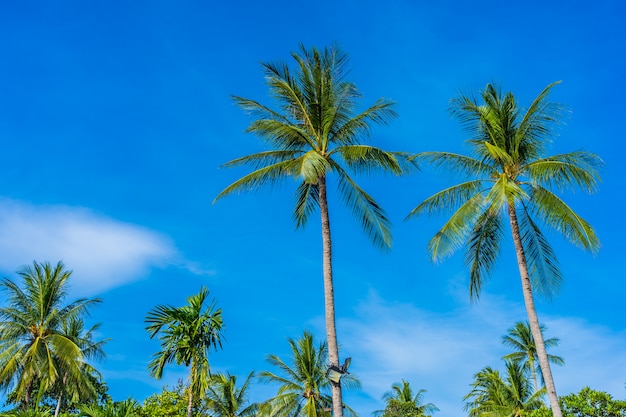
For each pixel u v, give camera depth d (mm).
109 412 20609
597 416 27781
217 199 19141
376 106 19078
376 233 18984
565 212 19000
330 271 18016
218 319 22031
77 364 30938
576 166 18719
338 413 15734
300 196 20859
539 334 18516
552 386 17797
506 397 40375
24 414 22219
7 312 31000
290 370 39125
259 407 37969
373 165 19391
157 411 32719
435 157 20812
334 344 16891
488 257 21250
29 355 30016
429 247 20172
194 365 21547
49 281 31656
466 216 19906
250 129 19078
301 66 19859
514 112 20891
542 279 20609
